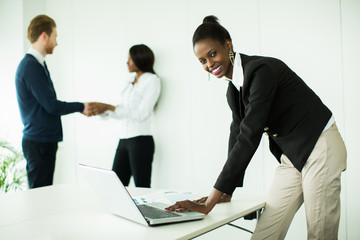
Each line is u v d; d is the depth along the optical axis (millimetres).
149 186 2779
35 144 2461
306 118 1238
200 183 2748
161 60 2959
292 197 1312
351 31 2047
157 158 2996
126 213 1062
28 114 2457
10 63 3666
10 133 3684
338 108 2104
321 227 1235
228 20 2561
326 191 1225
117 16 3258
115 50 3281
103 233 941
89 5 3467
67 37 3648
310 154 1231
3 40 3711
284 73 1260
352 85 2051
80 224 1036
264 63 1197
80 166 1169
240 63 1300
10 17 3652
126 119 2771
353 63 2045
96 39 3420
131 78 2908
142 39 3082
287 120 1259
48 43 2533
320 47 2160
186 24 2793
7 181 3395
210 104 2674
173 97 2887
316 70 2180
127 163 2859
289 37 2281
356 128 2045
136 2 3115
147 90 2771
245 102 1277
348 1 2051
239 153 1164
